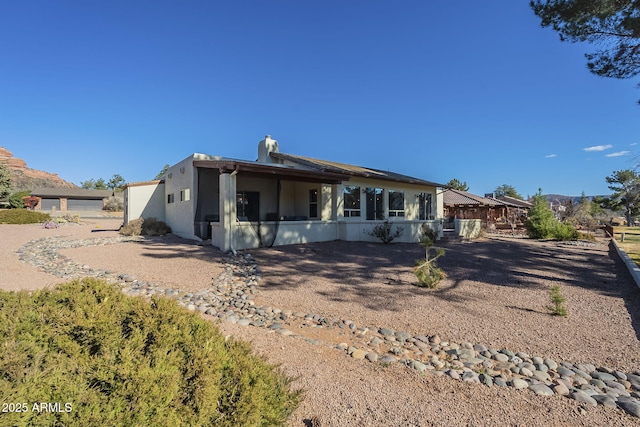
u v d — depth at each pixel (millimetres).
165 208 17828
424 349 4004
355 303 5805
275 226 12180
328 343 4055
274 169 11539
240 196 15297
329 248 11984
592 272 8828
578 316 5242
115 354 1707
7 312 2143
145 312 2162
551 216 18500
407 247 12938
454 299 6086
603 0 8680
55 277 7074
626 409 2750
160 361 1660
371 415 2520
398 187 18203
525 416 2607
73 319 1968
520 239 18047
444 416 2553
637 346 4133
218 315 4996
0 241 12648
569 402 2855
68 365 1637
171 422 1413
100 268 8133
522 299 6125
